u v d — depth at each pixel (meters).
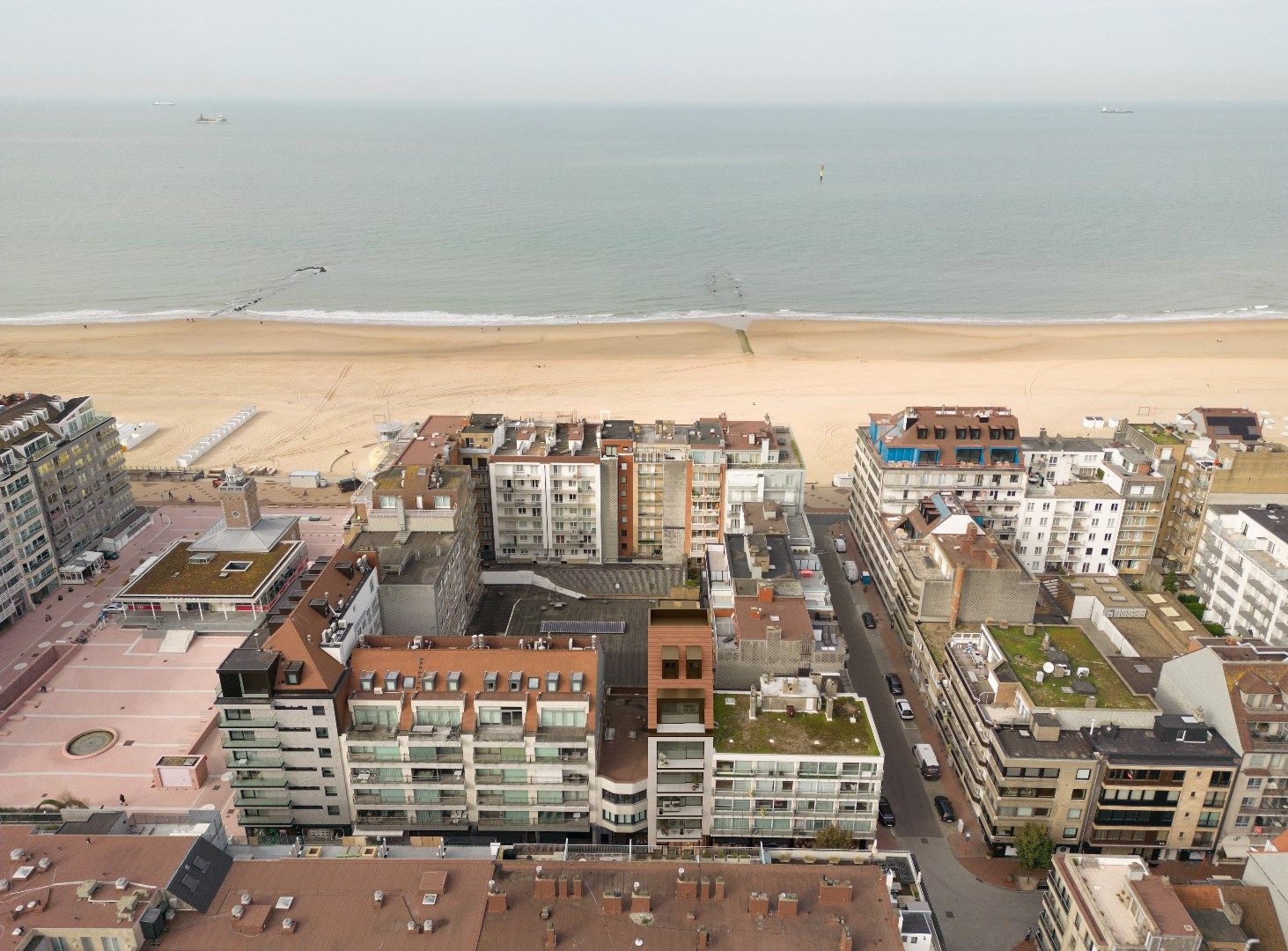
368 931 72.31
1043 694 104.25
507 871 78.88
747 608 111.81
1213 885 78.12
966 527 138.50
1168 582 160.00
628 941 71.69
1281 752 95.19
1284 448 156.12
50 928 69.50
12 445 153.62
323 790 100.25
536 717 96.44
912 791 112.88
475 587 145.88
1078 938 78.19
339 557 121.69
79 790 113.31
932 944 75.38
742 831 99.31
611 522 164.75
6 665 139.88
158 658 140.38
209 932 71.88
